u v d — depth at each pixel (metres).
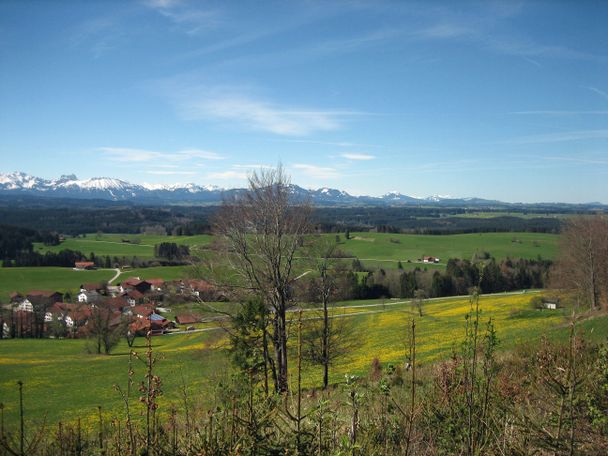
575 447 3.32
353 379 3.67
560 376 3.78
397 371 7.32
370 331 40.62
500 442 3.54
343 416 3.98
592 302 34.09
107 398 26.00
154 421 3.14
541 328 27.30
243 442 2.93
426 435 3.98
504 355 6.81
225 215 15.55
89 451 3.21
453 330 36.31
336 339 20.12
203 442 3.01
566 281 37.19
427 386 5.30
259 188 15.59
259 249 15.10
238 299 15.16
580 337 4.62
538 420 3.78
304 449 3.06
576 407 3.71
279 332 15.04
